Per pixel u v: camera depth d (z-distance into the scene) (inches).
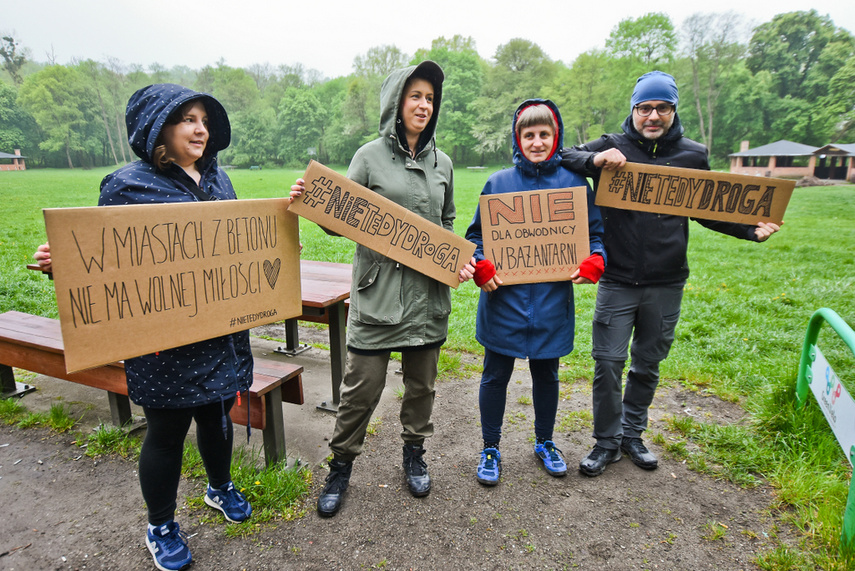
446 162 98.8
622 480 106.6
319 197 85.5
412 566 82.1
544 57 3545.8
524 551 85.9
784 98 2726.4
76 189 1269.7
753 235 96.7
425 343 94.3
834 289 279.3
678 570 82.0
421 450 104.0
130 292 68.1
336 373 136.4
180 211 72.0
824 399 103.1
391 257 88.5
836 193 1230.9
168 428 76.9
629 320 105.3
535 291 99.6
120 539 87.1
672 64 2802.7
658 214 101.1
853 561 79.3
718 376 158.6
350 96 3572.8
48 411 133.0
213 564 81.7
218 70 4453.7
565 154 102.9
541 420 108.1
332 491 95.6
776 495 100.7
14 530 89.0
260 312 83.5
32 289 239.8
